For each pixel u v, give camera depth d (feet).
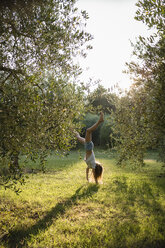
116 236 10.93
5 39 11.71
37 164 32.24
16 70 10.94
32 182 22.34
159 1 10.90
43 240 10.80
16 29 11.79
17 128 8.75
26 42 12.50
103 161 39.88
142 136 13.58
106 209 14.69
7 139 8.76
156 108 11.51
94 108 12.75
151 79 12.33
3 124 8.53
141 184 21.53
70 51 13.39
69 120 11.52
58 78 12.04
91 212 14.30
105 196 17.56
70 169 30.99
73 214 13.96
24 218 13.43
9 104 8.97
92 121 71.61
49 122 10.46
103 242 10.50
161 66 11.35
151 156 46.47
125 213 14.11
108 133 63.87
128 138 15.47
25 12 11.20
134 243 10.27
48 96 10.54
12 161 9.81
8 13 11.05
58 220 12.91
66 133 11.89
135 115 14.08
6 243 10.53
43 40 12.27
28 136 9.31
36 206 15.35
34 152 10.54
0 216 13.42
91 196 17.57
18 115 8.65
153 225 12.21
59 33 12.64
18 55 12.00
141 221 12.74
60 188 20.21
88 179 23.07
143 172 28.53
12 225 12.28
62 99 10.97
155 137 12.10
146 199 16.76
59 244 10.35
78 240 10.55
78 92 12.19
